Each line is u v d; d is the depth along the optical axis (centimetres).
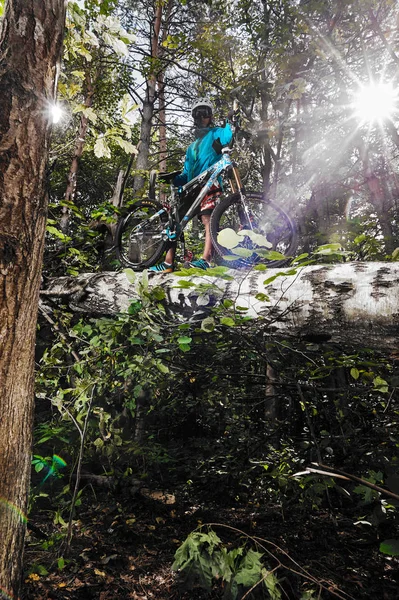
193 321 249
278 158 717
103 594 273
